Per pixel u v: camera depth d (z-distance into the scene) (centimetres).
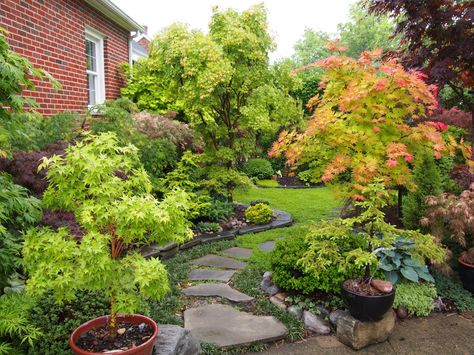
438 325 360
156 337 258
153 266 232
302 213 778
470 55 504
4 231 254
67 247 224
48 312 285
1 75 242
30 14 581
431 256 338
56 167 235
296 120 720
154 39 694
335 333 339
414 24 536
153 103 953
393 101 405
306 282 361
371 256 315
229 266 486
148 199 243
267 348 318
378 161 404
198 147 790
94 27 796
